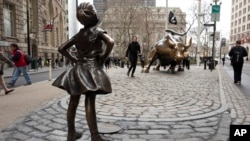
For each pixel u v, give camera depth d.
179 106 6.52
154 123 5.04
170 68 19.69
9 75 19.45
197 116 5.50
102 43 3.82
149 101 7.16
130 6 53.50
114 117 5.41
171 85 10.78
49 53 49.28
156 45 18.16
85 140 4.14
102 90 3.44
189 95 8.23
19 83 13.07
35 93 8.62
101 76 3.55
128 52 14.49
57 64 45.91
